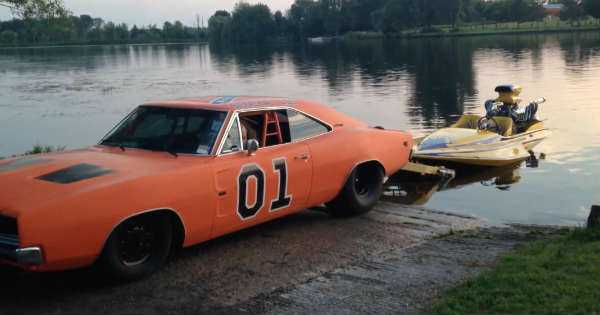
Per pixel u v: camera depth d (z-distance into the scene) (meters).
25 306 5.08
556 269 5.42
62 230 4.91
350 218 7.83
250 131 6.62
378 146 7.96
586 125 18.23
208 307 5.02
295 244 6.68
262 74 48.78
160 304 5.08
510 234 7.27
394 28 110.00
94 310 4.98
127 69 62.31
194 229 5.86
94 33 179.25
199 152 6.12
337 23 124.38
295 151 6.87
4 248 4.98
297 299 5.14
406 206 8.59
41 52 122.94
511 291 4.95
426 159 13.21
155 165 5.79
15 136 20.80
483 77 36.12
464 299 4.91
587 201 10.66
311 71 49.22
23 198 4.98
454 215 8.12
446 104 25.45
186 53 107.31
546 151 14.96
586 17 116.06
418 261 6.10
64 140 19.95
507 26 118.81
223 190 6.05
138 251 5.55
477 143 13.73
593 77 32.44
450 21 108.19
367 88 33.47
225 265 6.00
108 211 5.14
